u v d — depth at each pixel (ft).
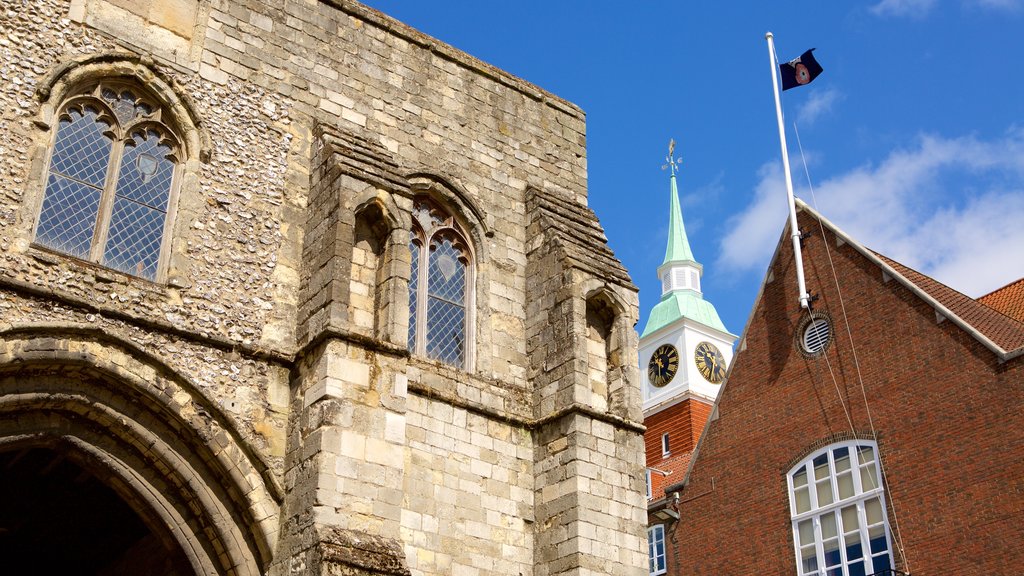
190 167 55.21
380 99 64.39
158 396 49.47
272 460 51.08
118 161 53.67
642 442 60.90
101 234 51.96
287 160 58.90
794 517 99.76
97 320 49.08
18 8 52.24
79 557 66.39
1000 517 83.97
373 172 57.06
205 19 58.80
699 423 183.62
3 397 46.34
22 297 47.50
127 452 50.03
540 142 71.72
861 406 97.91
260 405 52.03
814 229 108.99
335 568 45.75
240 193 56.39
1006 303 108.06
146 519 51.19
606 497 57.77
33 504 61.05
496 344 62.64
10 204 48.88
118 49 54.85
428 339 61.16
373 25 66.13
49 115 51.37
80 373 48.39
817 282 106.52
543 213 67.10
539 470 59.52
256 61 59.98
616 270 65.10
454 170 66.03
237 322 53.36
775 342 108.78
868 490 94.48
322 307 53.06
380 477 49.80
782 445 103.65
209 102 57.21
